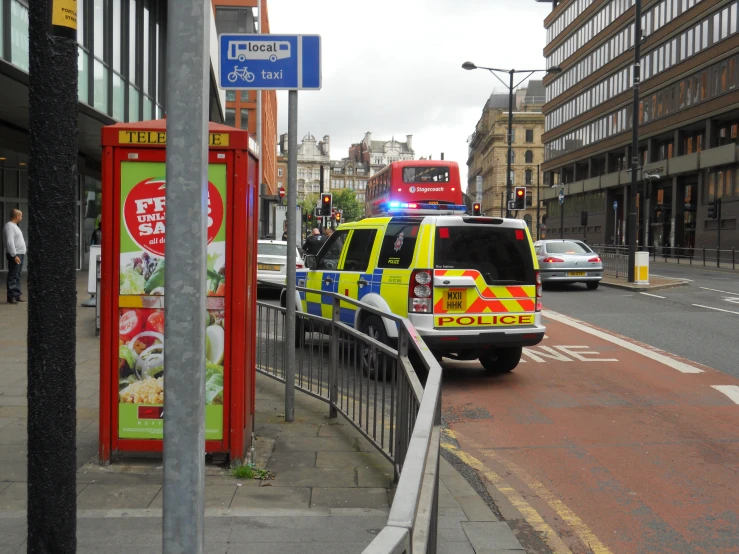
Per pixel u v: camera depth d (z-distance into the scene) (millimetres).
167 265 2188
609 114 62031
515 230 9398
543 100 111750
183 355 2188
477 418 7598
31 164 2604
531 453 6406
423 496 2109
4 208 23922
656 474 5844
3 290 18828
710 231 45875
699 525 4816
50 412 2658
